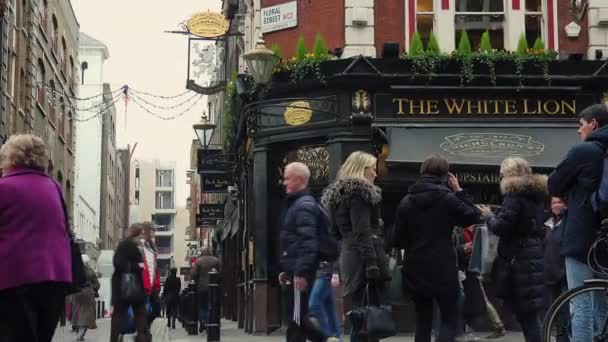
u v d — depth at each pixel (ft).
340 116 54.65
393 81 54.80
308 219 26.78
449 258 25.71
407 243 26.35
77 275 22.59
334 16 56.85
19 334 20.26
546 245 30.60
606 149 22.31
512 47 57.52
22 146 21.30
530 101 55.72
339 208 27.07
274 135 56.90
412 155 53.01
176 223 409.90
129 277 37.78
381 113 54.90
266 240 56.80
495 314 36.24
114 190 265.75
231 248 90.17
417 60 54.60
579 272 22.63
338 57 55.98
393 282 48.32
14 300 20.22
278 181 57.72
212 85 75.51
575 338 21.06
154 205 409.28
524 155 53.47
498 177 54.08
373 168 27.91
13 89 89.40
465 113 55.36
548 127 55.26
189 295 60.54
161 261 401.49
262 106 54.80
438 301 26.03
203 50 69.77
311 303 28.07
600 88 55.83
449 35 57.47
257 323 56.44
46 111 110.22
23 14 95.14
